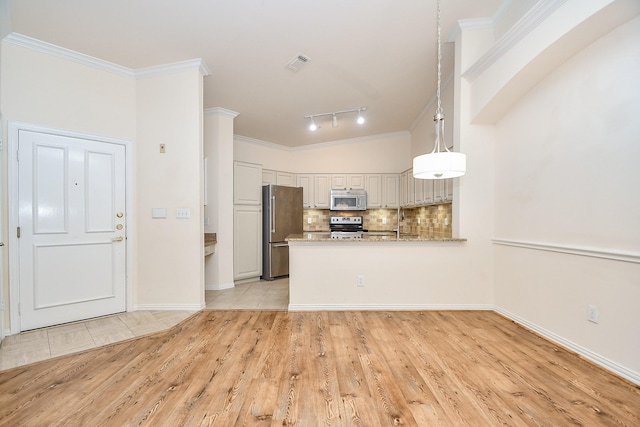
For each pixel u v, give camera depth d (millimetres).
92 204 3020
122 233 3193
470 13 2785
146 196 3273
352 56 3193
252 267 5027
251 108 4387
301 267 3293
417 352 2256
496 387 1793
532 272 2633
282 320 2988
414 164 2262
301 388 1797
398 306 3270
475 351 2266
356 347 2352
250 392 1760
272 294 4082
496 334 2582
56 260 2826
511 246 2900
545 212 2471
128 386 1831
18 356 2223
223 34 2736
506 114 2936
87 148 2990
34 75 2713
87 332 2672
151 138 3271
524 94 2684
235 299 3807
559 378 1884
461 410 1587
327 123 5152
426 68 3506
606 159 1965
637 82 1785
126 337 2566
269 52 3045
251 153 5785
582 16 1867
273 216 5137
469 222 3182
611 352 1943
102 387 1821
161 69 3225
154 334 2639
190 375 1951
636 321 1796
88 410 1606
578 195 2168
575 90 2184
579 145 2156
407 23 2730
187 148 3246
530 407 1608
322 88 3869
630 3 1707
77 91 2938
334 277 3291
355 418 1530
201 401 1677
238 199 4840
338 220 6113
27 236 2686
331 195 5953
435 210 4973
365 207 5957
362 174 6141
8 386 1839
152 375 1957
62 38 2691
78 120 2938
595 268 2049
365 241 3223
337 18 2584
